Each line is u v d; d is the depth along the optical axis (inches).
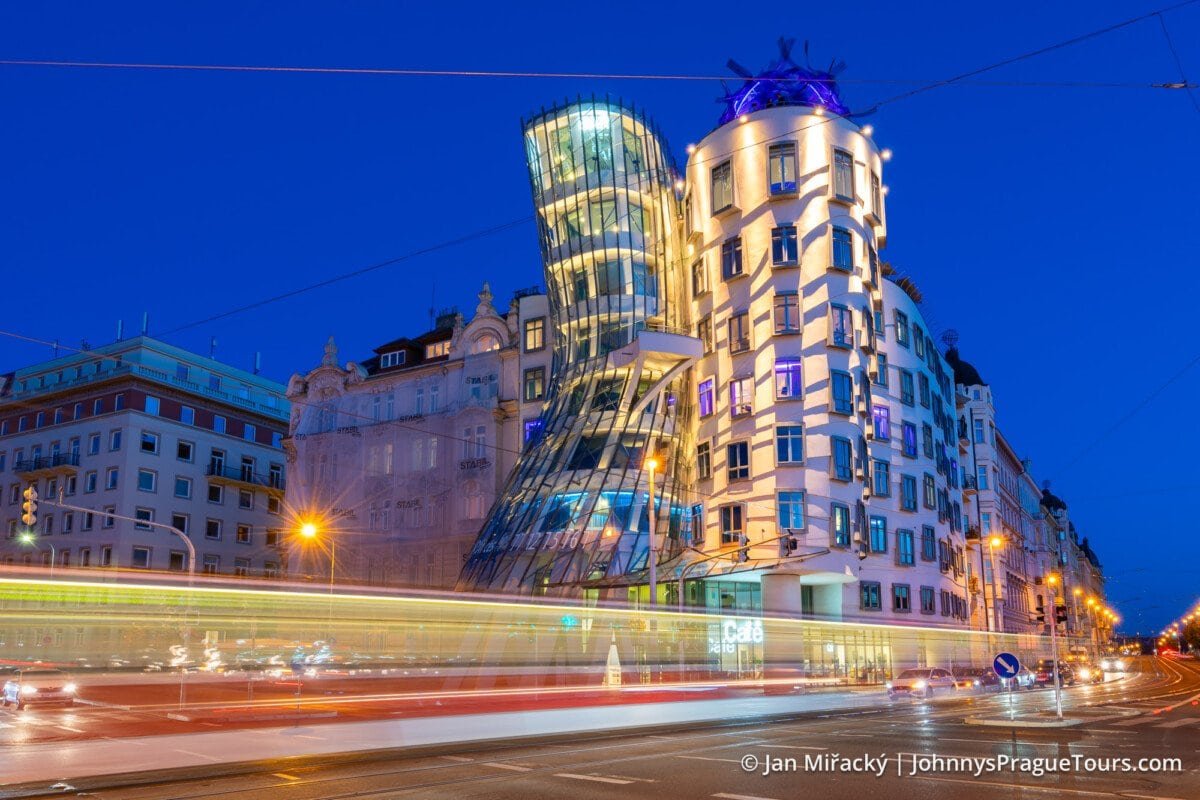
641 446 2016.5
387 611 2150.6
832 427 1905.8
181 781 537.0
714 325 2052.2
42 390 3078.2
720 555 1672.0
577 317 2245.3
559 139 2311.8
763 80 2135.8
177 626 2422.5
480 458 2409.0
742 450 1929.1
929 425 2335.1
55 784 527.8
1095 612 5644.7
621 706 1233.4
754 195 2017.7
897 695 1449.3
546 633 1823.3
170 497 2967.5
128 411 2906.0
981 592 2696.9
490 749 695.7
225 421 3171.8
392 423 2596.0
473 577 2003.0
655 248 2231.8
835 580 1903.3
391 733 833.5
